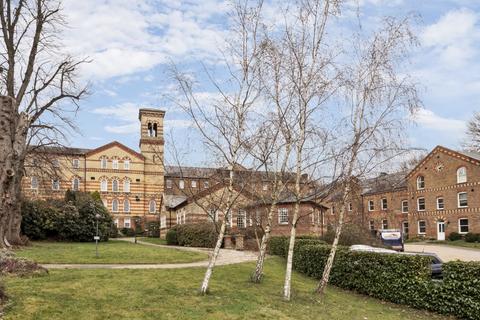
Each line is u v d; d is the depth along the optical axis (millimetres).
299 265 24797
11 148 13336
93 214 40750
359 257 19484
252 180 18594
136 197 77438
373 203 66312
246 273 20594
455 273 15164
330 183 17656
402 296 17031
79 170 75688
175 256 26625
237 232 37312
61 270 17734
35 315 10719
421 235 58531
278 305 14516
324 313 14414
